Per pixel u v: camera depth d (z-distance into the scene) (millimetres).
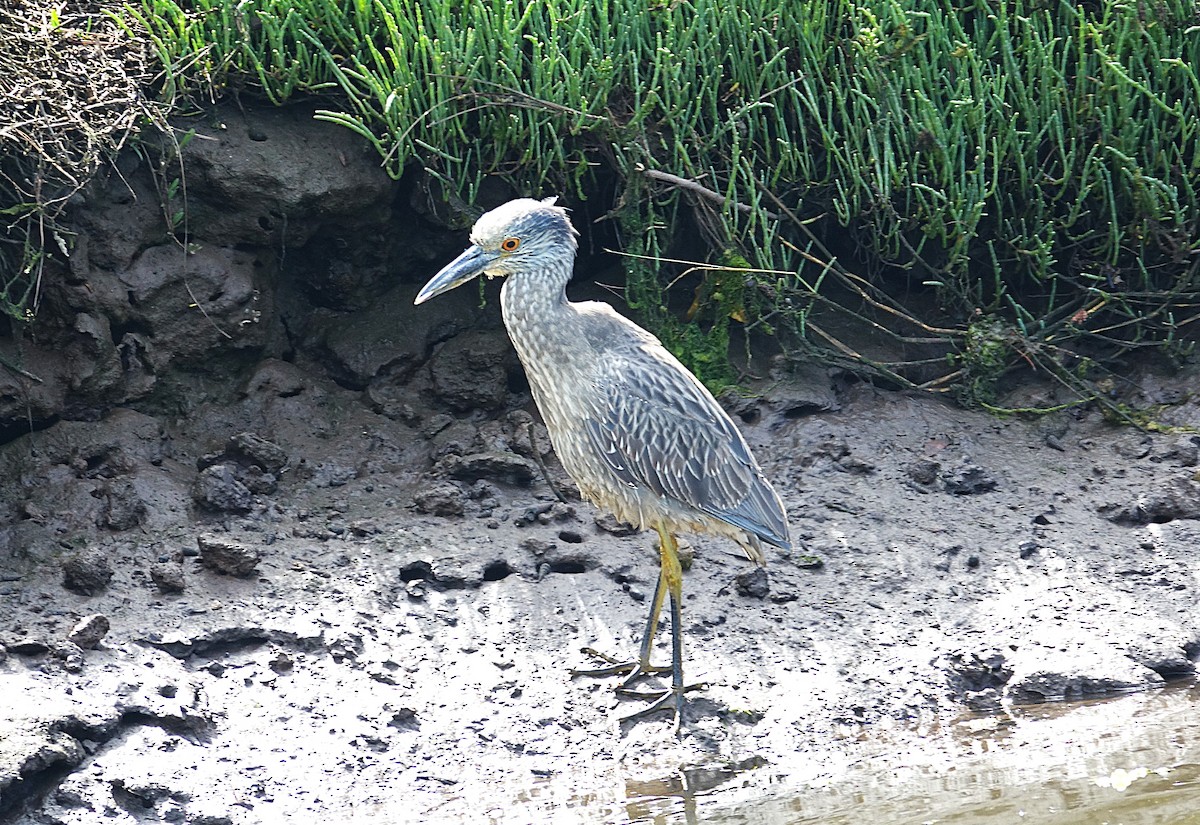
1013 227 13641
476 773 9094
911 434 12719
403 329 13016
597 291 13812
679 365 10359
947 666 10305
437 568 10797
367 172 12516
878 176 12914
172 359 12117
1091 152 13117
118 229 11914
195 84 12281
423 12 13008
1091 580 11117
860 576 11164
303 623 10086
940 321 13852
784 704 9875
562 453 10336
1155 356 13625
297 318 13148
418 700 9648
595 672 10000
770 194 13141
